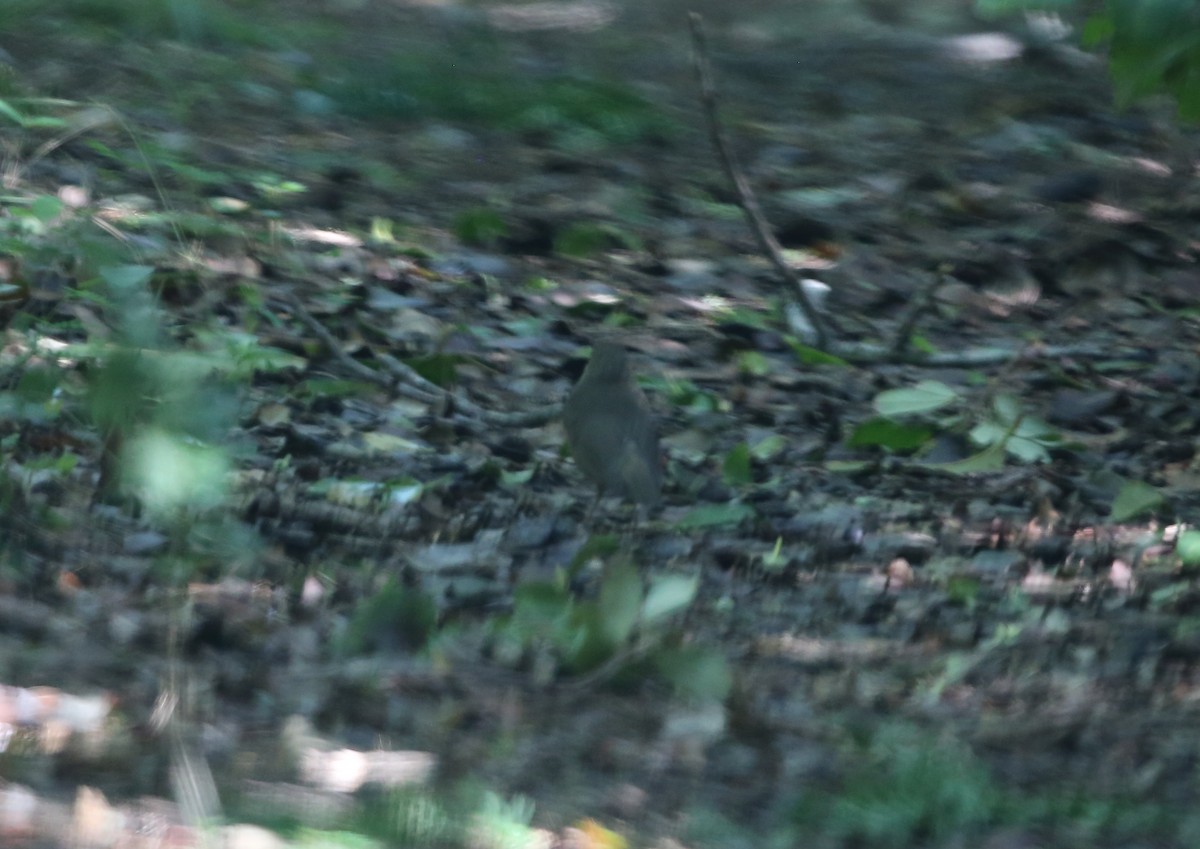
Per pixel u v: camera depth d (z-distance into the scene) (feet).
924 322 53.42
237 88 70.13
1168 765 26.27
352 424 40.37
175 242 49.34
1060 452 41.86
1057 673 29.91
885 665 29.86
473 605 31.04
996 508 38.40
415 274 52.13
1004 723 27.22
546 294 52.01
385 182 61.36
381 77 72.69
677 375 46.57
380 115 70.18
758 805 24.14
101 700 24.77
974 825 23.72
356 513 34.88
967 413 41.65
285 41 79.46
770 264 56.90
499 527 35.04
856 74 82.64
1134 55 28.91
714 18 93.30
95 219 43.14
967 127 74.33
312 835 21.01
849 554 35.09
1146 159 70.64
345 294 48.60
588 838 21.98
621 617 28.35
